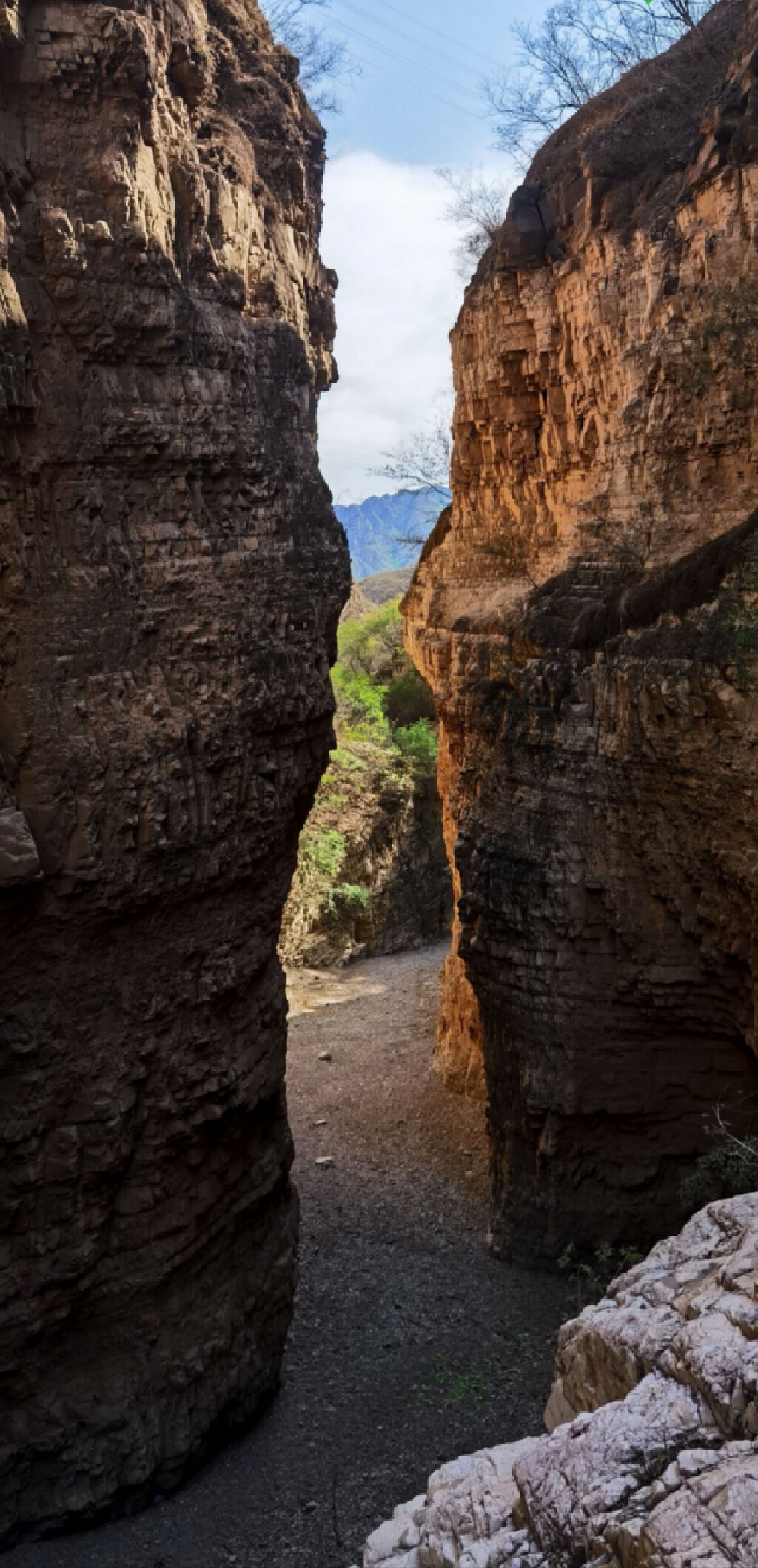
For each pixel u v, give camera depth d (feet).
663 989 45.39
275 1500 35.22
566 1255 47.55
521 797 49.57
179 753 32.78
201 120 36.70
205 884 34.12
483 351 58.29
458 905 52.80
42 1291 31.37
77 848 30.27
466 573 61.72
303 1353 44.37
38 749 29.76
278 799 37.32
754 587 41.37
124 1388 33.17
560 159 56.59
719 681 40.65
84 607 30.99
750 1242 15.60
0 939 29.63
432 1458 37.83
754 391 44.11
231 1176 36.63
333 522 42.93
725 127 44.78
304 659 38.88
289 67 45.03
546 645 49.78
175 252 33.94
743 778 39.81
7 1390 31.45
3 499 28.91
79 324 30.58
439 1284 49.75
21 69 29.43
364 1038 78.54
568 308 53.31
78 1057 31.40
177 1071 33.76
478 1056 67.00
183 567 33.55
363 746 106.22
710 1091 46.47
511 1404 40.98
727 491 45.73
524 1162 51.21
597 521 50.31
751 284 44.09
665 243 47.16
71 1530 32.68
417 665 67.15
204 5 38.37
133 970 32.63
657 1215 48.03
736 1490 11.42
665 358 46.68
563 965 47.52
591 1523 12.71
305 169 44.75
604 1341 15.83
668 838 43.86
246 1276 38.17
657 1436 13.41
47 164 30.19
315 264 46.09
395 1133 64.49
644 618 45.47
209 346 34.53
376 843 98.68
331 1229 54.54
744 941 41.50
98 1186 32.04
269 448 38.32
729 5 54.39
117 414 31.60
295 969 90.94
